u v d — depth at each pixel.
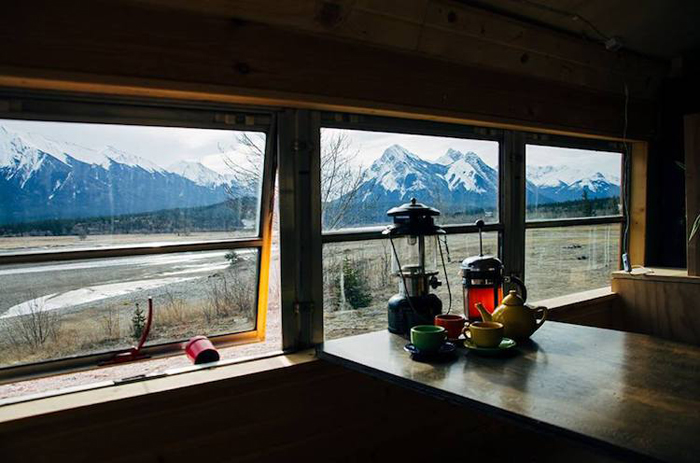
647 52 3.15
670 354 1.60
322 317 2.04
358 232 2.18
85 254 1.62
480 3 2.24
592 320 3.09
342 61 1.91
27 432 1.38
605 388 1.31
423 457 2.19
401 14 1.96
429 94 2.20
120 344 1.77
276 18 1.71
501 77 2.49
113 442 1.49
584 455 2.43
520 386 1.34
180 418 1.60
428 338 1.59
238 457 1.72
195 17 1.57
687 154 2.90
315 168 1.99
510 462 2.37
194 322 1.92
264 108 1.87
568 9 2.47
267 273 2.04
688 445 0.99
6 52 1.30
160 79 1.52
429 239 2.46
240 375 1.68
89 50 1.41
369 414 2.02
